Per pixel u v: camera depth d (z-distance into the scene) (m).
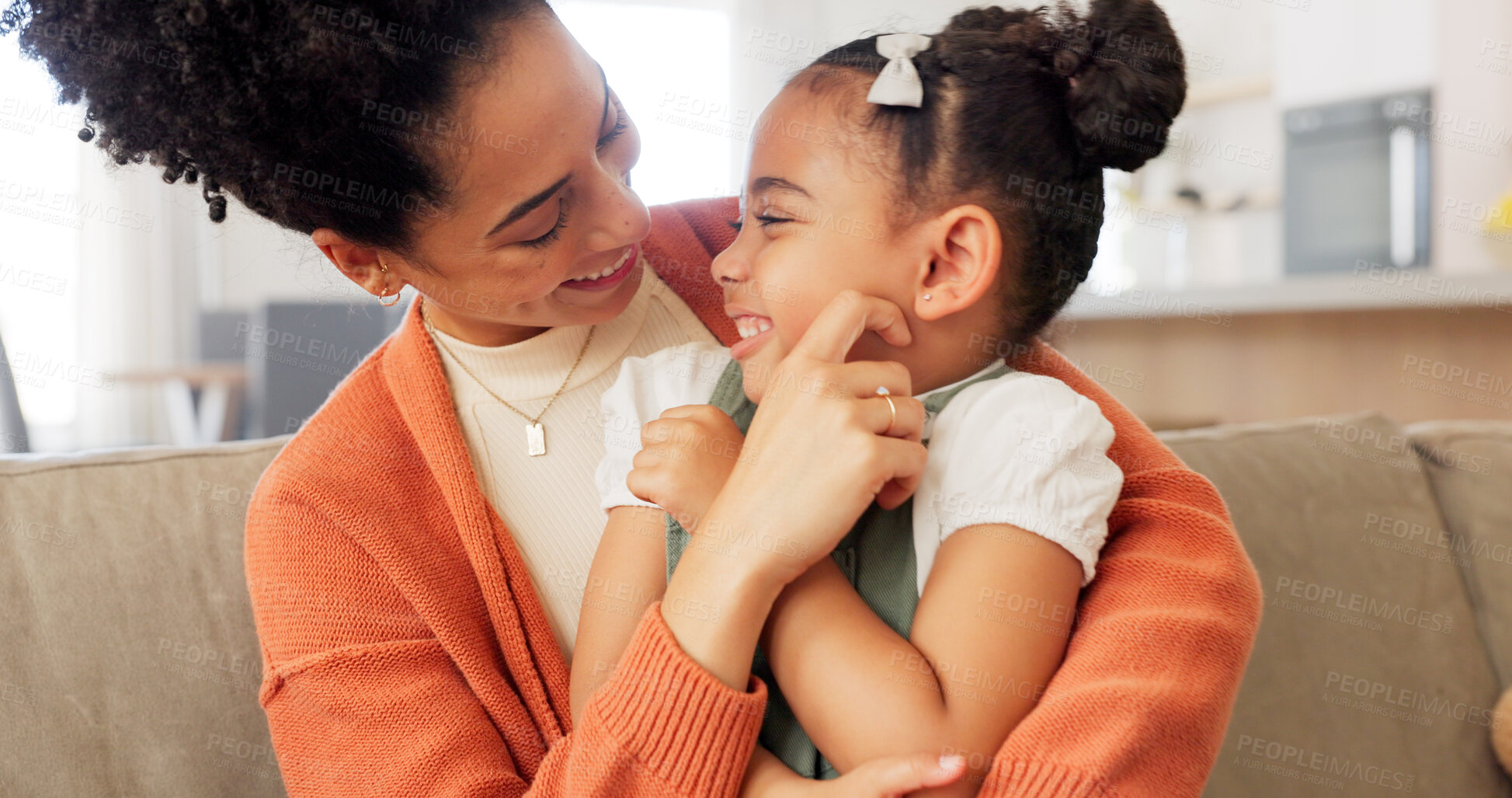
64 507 1.00
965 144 0.74
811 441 0.65
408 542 0.81
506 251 0.76
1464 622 1.38
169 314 4.91
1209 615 0.68
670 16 5.80
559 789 0.67
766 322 0.79
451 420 0.86
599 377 0.93
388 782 0.72
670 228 1.04
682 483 0.70
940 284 0.75
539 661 0.81
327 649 0.76
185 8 0.69
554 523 0.88
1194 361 3.18
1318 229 4.26
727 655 0.63
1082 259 0.81
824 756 0.67
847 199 0.74
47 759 0.91
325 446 0.84
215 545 1.03
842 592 0.68
